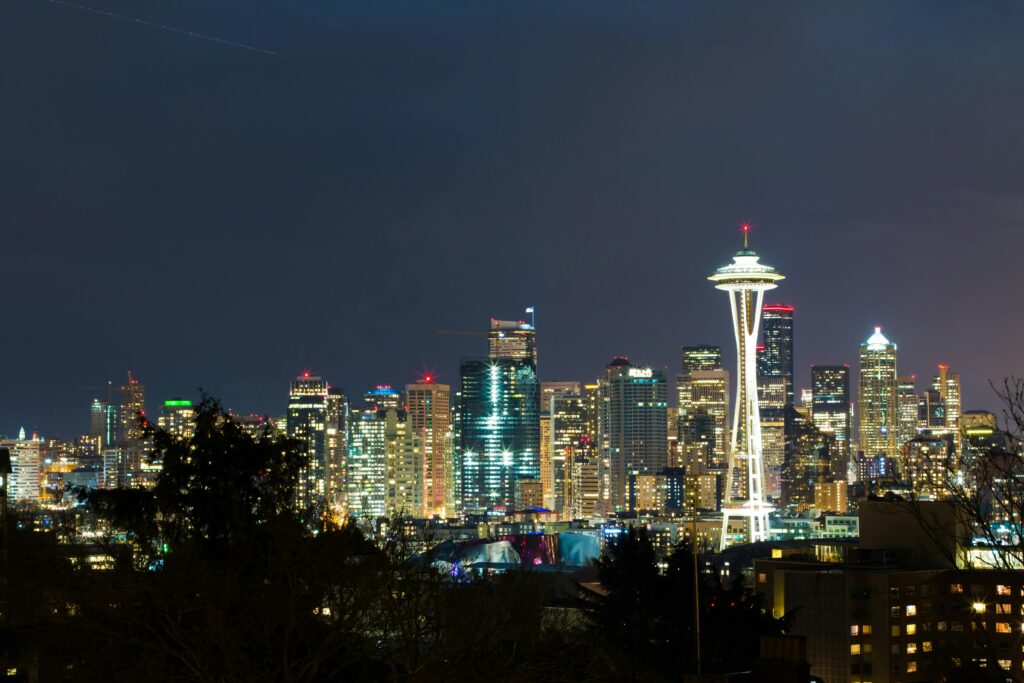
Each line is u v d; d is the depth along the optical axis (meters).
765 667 71.00
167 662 66.06
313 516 77.56
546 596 86.19
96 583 67.62
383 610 68.38
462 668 67.56
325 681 69.56
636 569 138.25
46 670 75.06
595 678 79.88
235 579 65.94
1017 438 62.66
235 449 83.88
